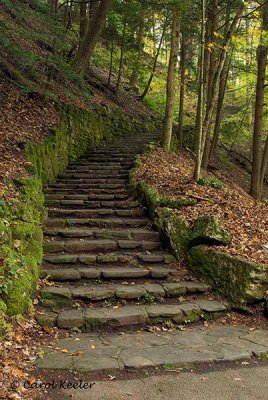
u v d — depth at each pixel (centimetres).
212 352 411
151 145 1238
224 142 2255
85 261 596
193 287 559
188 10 1128
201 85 834
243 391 345
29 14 1173
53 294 499
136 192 856
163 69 2620
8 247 482
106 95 1692
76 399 321
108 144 1336
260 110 1200
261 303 542
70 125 1123
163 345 424
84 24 1648
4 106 909
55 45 1155
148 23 1980
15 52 986
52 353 390
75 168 1055
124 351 403
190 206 731
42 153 889
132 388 341
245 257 578
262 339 455
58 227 705
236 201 802
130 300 523
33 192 666
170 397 330
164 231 664
